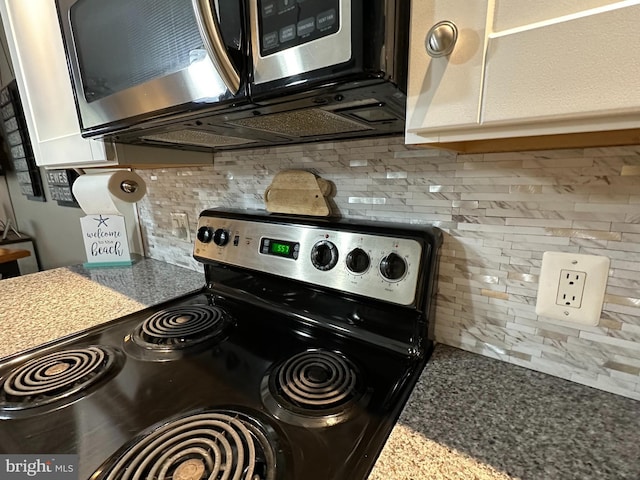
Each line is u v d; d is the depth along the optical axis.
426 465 0.44
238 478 0.42
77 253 2.12
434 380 0.62
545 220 0.57
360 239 0.70
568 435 0.48
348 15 0.35
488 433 0.49
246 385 0.63
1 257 2.21
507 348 0.66
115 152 0.87
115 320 0.88
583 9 0.29
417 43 0.37
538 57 0.31
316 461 0.45
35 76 0.94
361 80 0.37
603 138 0.45
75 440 0.50
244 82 0.45
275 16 0.40
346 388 0.60
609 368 0.56
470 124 0.36
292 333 0.83
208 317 0.88
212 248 0.99
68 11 0.66
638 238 0.50
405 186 0.71
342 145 0.79
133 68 0.59
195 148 1.02
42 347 0.75
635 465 0.43
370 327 0.75
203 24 0.40
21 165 2.18
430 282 0.65
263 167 0.96
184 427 0.51
